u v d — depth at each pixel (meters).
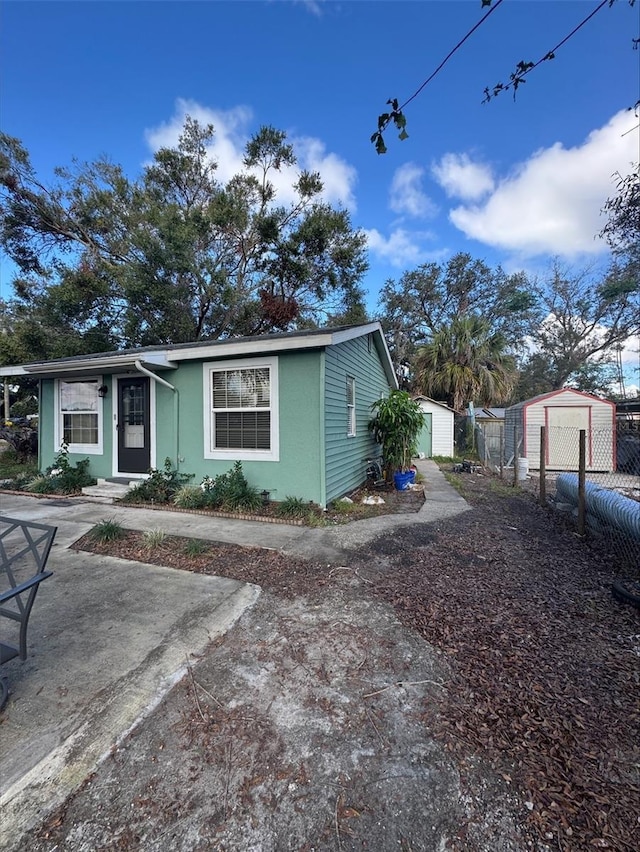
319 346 5.85
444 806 1.48
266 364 6.38
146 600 3.19
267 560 4.07
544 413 12.16
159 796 1.52
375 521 5.63
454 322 19.11
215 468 6.78
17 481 8.21
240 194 15.88
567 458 11.87
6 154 13.28
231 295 15.12
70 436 8.33
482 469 12.12
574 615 2.95
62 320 14.23
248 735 1.83
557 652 2.47
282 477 6.32
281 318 16.17
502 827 1.39
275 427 6.34
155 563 4.02
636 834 1.36
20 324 13.88
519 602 3.16
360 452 8.70
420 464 13.59
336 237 16.45
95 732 1.83
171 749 1.74
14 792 1.53
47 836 1.37
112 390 7.75
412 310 25.50
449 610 3.03
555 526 5.49
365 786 1.56
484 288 24.92
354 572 3.78
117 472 7.75
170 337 15.12
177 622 2.84
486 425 15.84
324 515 5.82
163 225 13.63
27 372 7.80
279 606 3.09
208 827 1.40
